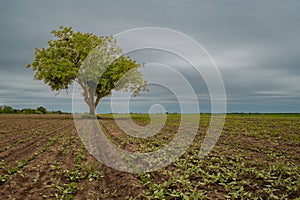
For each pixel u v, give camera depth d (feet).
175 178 27.94
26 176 30.76
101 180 30.91
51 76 122.11
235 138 59.21
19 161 38.14
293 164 35.06
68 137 59.21
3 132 68.08
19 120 114.11
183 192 25.38
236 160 36.70
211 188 26.25
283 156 39.81
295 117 142.31
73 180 30.32
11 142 52.70
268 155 41.01
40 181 30.09
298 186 25.96
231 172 29.01
